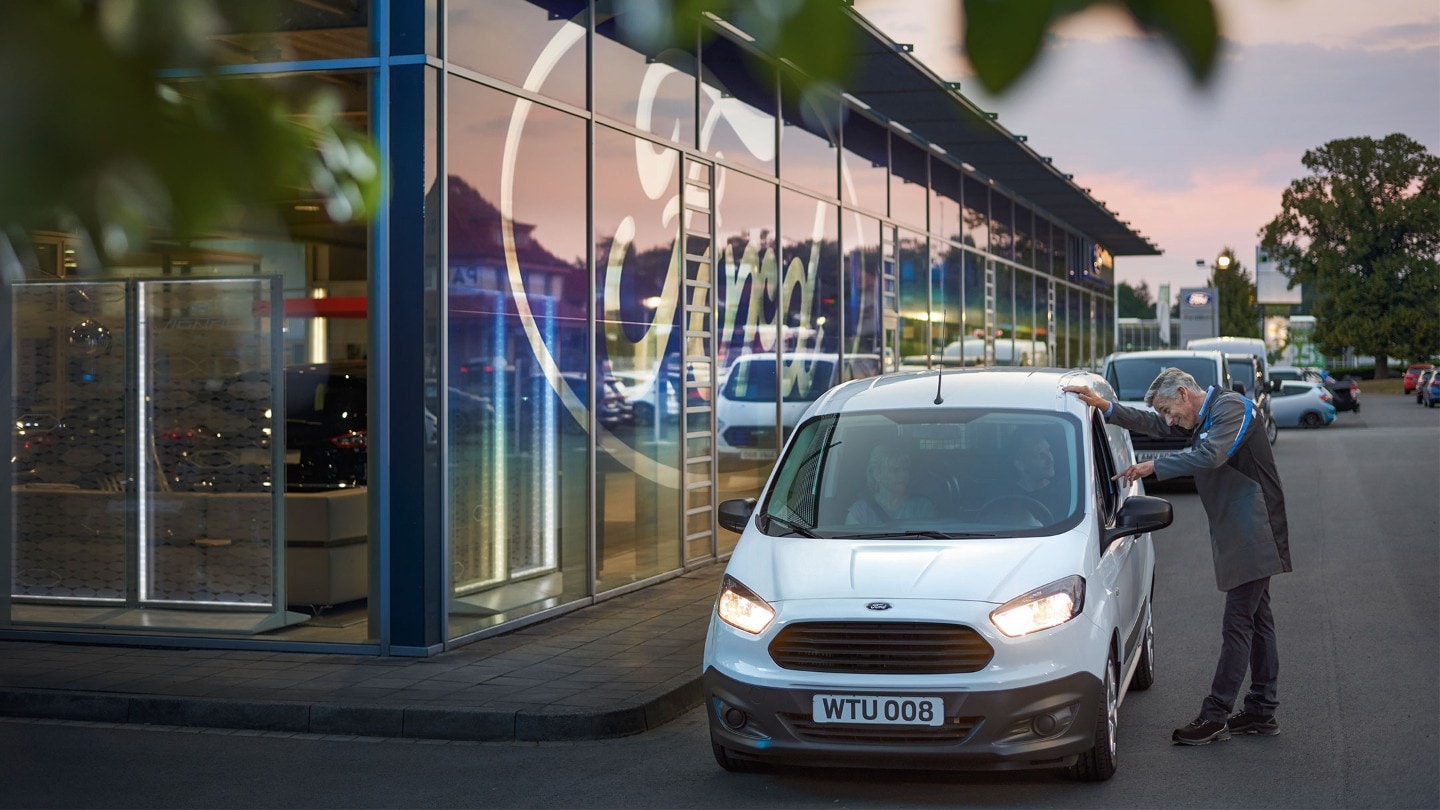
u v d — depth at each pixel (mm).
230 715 7785
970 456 7078
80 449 9984
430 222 9117
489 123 9789
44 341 10055
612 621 10492
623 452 11922
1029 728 5945
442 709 7512
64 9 849
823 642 6074
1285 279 83562
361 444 9734
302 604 9805
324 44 8852
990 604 6039
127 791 6488
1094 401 7320
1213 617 10680
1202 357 22828
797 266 16250
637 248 12125
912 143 21234
